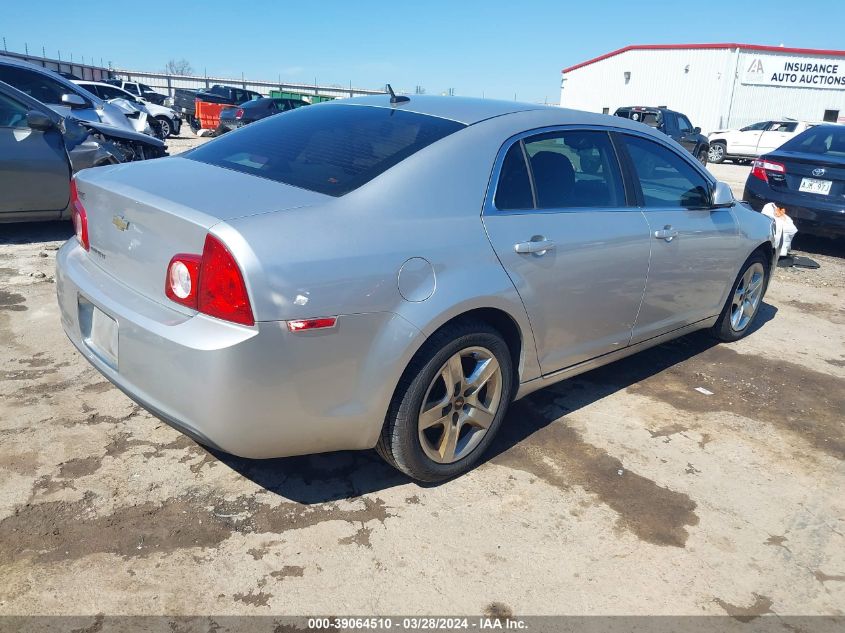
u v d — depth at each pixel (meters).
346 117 3.13
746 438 3.46
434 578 2.33
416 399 2.57
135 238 2.46
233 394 2.16
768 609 2.31
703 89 32.31
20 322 4.28
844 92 31.78
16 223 7.15
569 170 3.22
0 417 3.13
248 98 28.81
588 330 3.33
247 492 2.72
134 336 2.33
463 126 2.89
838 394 4.09
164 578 2.24
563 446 3.25
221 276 2.14
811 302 6.07
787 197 7.54
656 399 3.84
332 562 2.37
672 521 2.74
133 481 2.73
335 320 2.26
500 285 2.72
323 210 2.38
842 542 2.68
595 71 38.16
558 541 2.56
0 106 6.13
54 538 2.38
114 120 8.77
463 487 2.86
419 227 2.53
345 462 2.98
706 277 4.12
